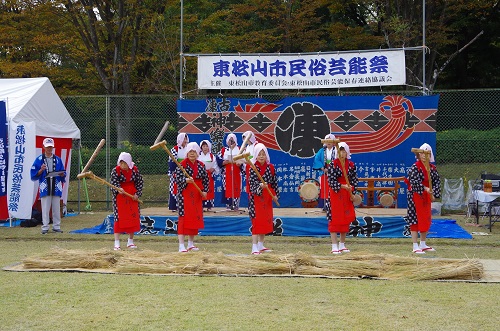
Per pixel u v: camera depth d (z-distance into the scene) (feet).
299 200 49.42
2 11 75.36
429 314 19.66
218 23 82.79
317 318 19.24
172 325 18.56
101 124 59.36
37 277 25.48
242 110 49.67
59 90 77.82
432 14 74.69
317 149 49.29
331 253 32.48
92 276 25.72
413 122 48.37
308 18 79.00
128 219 33.73
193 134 49.98
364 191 48.01
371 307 20.53
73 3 74.02
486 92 73.31
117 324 18.70
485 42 89.51
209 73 47.93
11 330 18.17
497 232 40.91
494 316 19.44
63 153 49.39
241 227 40.06
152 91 78.38
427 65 79.71
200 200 32.32
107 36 82.74
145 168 55.72
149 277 25.49
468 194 47.78
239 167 43.78
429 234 38.78
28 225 44.29
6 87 46.03
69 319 19.26
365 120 48.85
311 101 49.32
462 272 25.00
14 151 42.45
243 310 20.21
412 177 32.35
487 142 53.72
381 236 38.91
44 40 71.15
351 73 46.83
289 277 25.41
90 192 57.52
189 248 32.48
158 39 74.18
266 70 47.52
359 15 88.33
